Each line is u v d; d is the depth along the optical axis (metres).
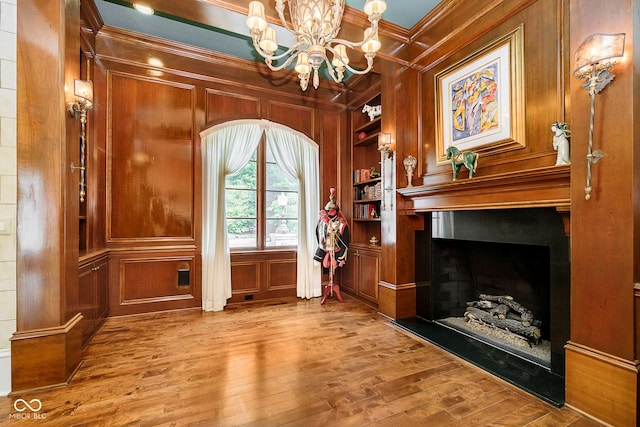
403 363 2.55
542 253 2.86
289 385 2.20
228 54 4.12
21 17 2.14
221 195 4.18
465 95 2.96
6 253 2.11
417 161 3.54
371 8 1.98
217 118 4.26
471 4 2.82
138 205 3.84
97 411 1.90
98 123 3.64
